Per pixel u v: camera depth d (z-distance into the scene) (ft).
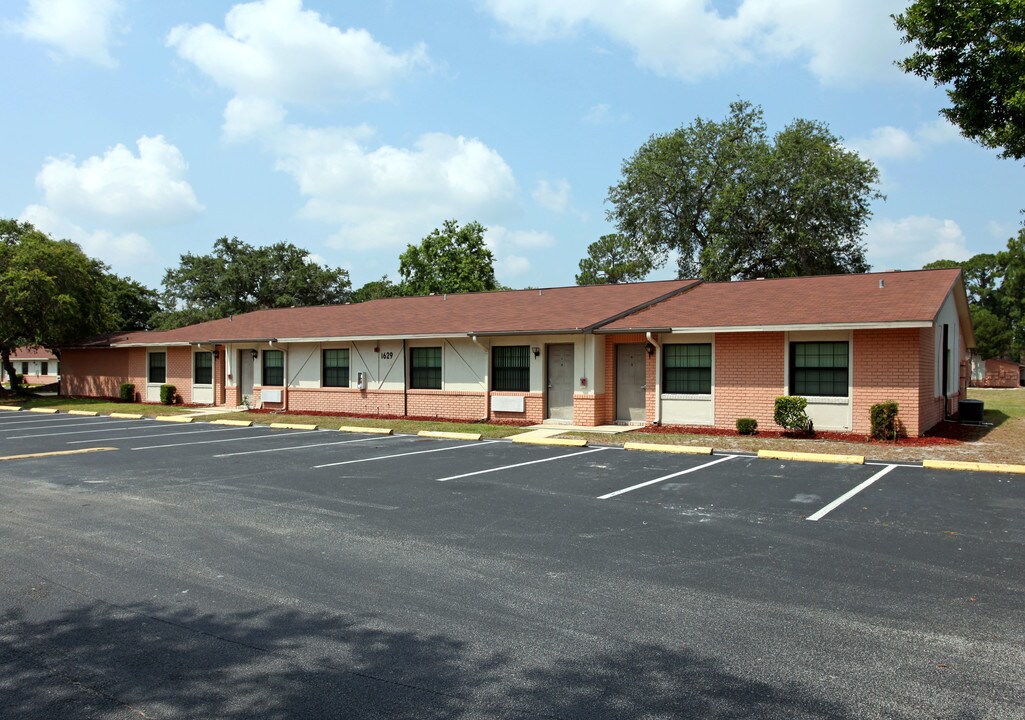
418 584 19.99
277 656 15.25
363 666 14.73
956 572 20.76
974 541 24.18
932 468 39.50
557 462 42.96
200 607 18.26
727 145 134.10
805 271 132.67
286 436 58.18
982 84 39.40
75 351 110.42
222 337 84.58
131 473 39.63
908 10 40.01
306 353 79.41
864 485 34.58
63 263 104.01
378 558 22.53
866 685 13.73
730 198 127.24
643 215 142.20
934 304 49.85
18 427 66.90
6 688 13.89
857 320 49.06
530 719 12.55
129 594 19.29
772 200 129.39
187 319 164.35
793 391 53.93
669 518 27.99
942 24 38.83
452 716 12.65
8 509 30.19
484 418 66.59
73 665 14.89
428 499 31.96
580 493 33.22
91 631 16.71
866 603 18.22
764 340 54.65
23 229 113.50
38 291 99.14
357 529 26.37
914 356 49.73
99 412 82.38
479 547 23.80
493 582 20.12
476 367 67.15
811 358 53.31
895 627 16.61
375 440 55.21
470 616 17.53
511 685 13.84
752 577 20.44
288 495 32.99
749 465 41.19
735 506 30.14
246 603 18.53
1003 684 13.74
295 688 13.78
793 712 12.71
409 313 79.36
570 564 21.80
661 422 58.90
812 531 25.75
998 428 59.21
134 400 99.96
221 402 89.20
